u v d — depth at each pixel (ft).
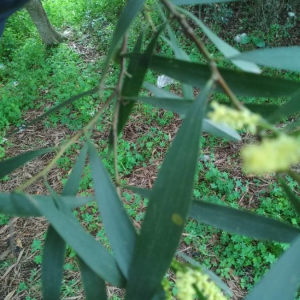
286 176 2.82
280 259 0.66
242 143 3.15
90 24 5.12
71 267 2.43
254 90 0.65
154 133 3.34
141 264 0.63
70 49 4.66
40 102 3.85
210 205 0.74
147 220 0.62
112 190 0.74
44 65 4.33
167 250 0.61
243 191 2.79
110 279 0.67
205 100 0.58
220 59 0.61
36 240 2.62
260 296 0.63
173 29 4.23
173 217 0.60
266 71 3.54
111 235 0.70
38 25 4.67
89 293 0.79
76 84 4.01
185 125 0.59
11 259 2.55
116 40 0.74
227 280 2.31
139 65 0.77
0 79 4.31
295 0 4.17
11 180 3.10
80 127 3.52
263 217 0.73
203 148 3.17
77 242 0.67
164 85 3.76
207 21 4.34
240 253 2.40
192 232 2.51
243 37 4.18
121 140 3.24
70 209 0.72
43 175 0.70
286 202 2.64
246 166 0.36
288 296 0.63
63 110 3.67
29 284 2.40
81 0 5.73
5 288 2.39
